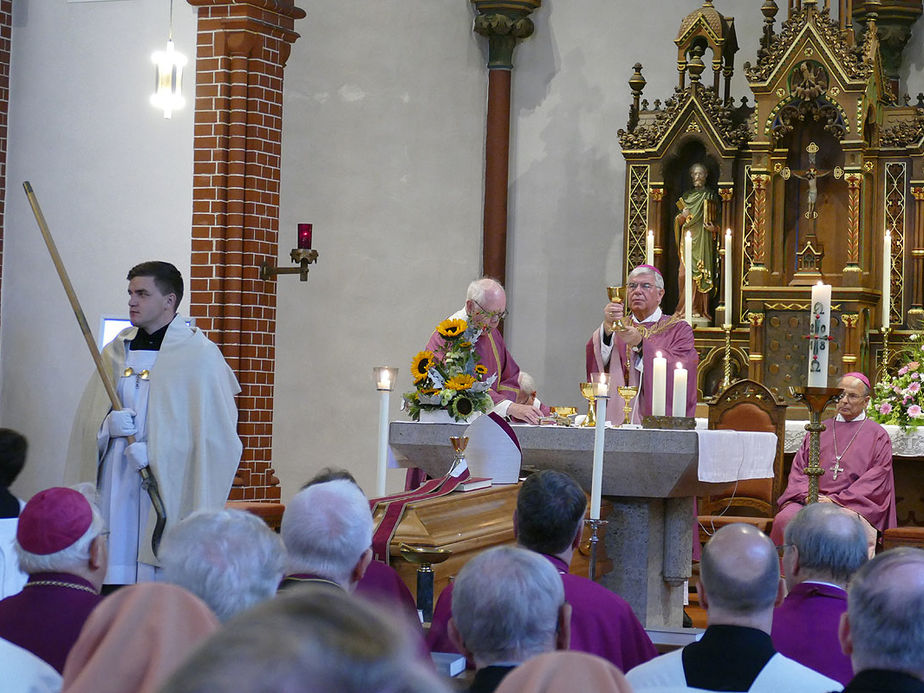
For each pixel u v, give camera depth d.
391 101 11.98
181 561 2.29
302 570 2.82
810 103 11.07
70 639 2.75
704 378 11.30
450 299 12.20
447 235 12.22
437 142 12.19
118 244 9.25
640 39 12.41
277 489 9.13
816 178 11.13
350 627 0.73
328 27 11.72
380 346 11.82
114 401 4.96
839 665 3.12
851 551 3.19
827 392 5.96
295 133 11.52
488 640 2.22
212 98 9.00
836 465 8.93
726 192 11.35
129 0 9.27
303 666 0.70
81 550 2.83
